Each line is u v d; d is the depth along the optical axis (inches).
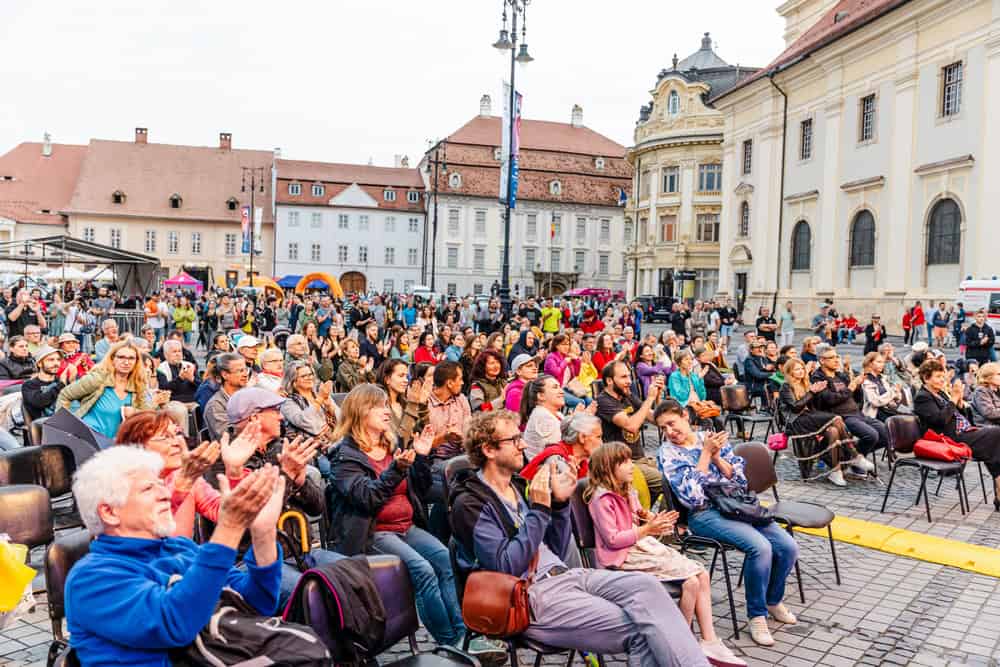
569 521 195.9
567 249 3299.7
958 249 1184.2
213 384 353.4
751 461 273.6
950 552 295.9
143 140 3302.2
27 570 166.1
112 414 301.3
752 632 222.1
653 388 342.6
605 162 3385.8
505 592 167.9
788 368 423.2
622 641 171.2
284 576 175.2
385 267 3208.7
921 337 1194.6
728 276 1847.9
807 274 1563.7
